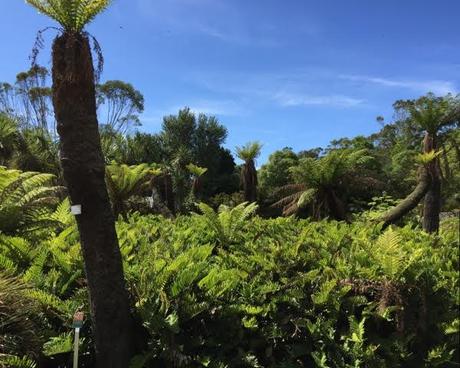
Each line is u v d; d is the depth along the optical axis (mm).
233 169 44156
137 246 6352
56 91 3945
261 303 5023
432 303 5629
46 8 3992
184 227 8258
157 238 7355
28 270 4793
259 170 34156
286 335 4996
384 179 22125
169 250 5887
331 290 5242
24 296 4055
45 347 3959
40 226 6902
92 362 4254
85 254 4020
